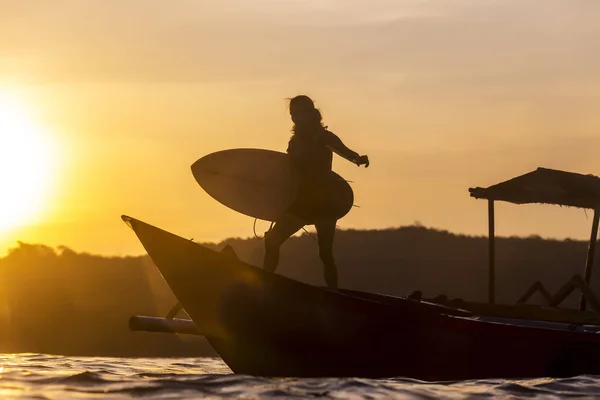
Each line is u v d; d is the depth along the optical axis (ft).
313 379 75.77
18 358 114.01
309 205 83.61
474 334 82.69
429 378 81.41
